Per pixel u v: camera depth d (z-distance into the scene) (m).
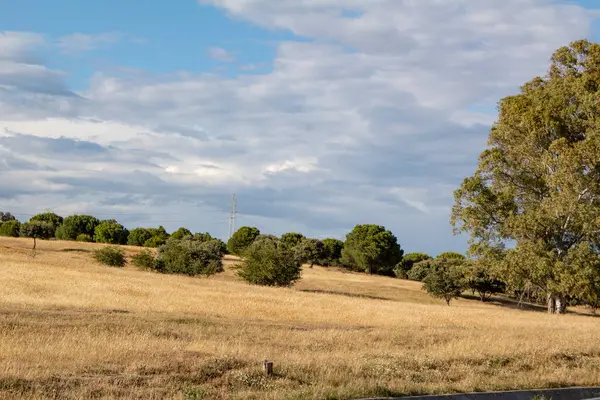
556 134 51.88
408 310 41.50
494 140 55.81
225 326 24.44
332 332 23.42
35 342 15.91
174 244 74.06
